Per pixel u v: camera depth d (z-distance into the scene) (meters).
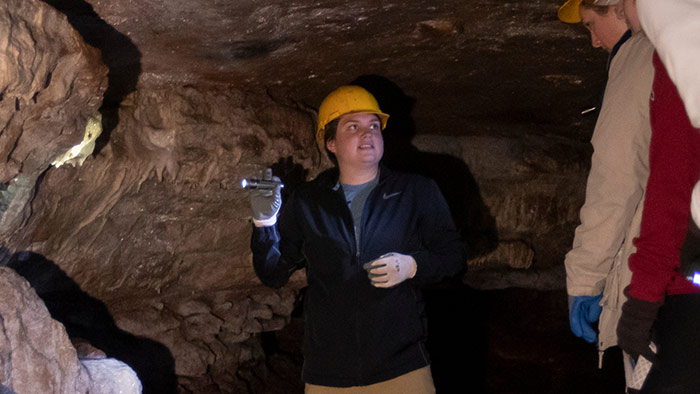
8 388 1.81
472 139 5.00
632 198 1.71
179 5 2.29
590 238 1.77
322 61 3.26
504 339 5.62
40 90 1.95
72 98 2.15
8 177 2.21
